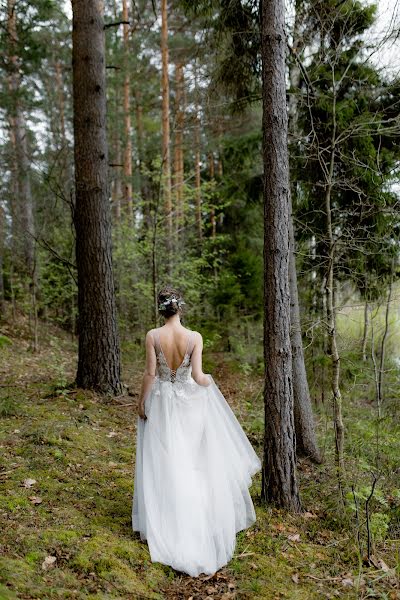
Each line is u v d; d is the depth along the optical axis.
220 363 10.20
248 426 6.57
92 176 6.63
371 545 3.72
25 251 12.97
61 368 7.16
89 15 6.57
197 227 15.28
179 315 3.57
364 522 3.99
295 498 4.20
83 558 2.91
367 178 5.91
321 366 6.66
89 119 6.62
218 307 11.73
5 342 7.59
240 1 5.85
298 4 5.60
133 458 4.86
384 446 5.27
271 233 4.08
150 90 18.70
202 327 11.62
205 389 3.55
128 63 15.93
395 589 3.15
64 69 16.69
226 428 3.69
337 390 4.60
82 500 3.77
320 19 5.25
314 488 4.79
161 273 11.98
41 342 12.09
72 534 3.16
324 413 6.63
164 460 3.33
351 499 4.04
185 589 2.95
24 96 13.66
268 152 4.09
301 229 6.56
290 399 4.17
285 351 4.12
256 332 11.47
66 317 14.13
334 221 6.41
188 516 3.23
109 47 15.86
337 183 5.53
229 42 6.09
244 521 3.67
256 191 8.01
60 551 2.97
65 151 13.61
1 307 13.74
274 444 4.16
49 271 13.52
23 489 3.77
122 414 6.23
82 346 6.79
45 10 12.06
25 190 13.59
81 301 6.78
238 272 11.91
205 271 13.90
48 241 12.63
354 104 6.04
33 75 16.73
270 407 4.17
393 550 3.77
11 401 5.89
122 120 17.80
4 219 14.80
